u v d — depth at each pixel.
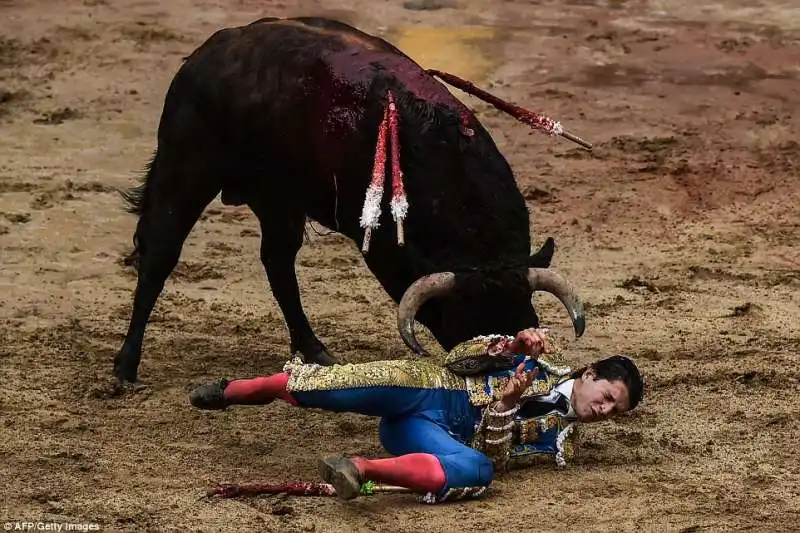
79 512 14.82
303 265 26.64
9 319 22.78
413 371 15.59
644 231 28.94
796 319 23.36
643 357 21.12
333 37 18.97
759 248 27.91
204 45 19.81
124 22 44.19
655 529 14.56
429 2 47.84
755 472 16.34
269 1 47.62
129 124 35.62
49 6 46.03
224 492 15.34
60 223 28.47
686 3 49.28
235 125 19.06
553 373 16.14
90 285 25.05
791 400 19.02
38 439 17.22
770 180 31.81
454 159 17.28
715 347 21.61
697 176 32.09
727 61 41.81
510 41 43.56
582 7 48.66
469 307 16.31
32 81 38.66
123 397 19.09
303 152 18.53
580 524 14.70
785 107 37.47
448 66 40.69
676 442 17.34
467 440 15.83
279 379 15.80
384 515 14.91
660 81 39.81
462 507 15.14
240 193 20.23
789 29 45.41
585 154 33.78
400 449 15.65
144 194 20.25
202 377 20.09
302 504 15.21
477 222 17.05
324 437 17.62
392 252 17.59
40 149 33.53
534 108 37.31
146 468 16.33
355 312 23.84
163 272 20.03
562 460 16.17
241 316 23.41
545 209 30.17
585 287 25.39
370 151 17.78
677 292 25.06
